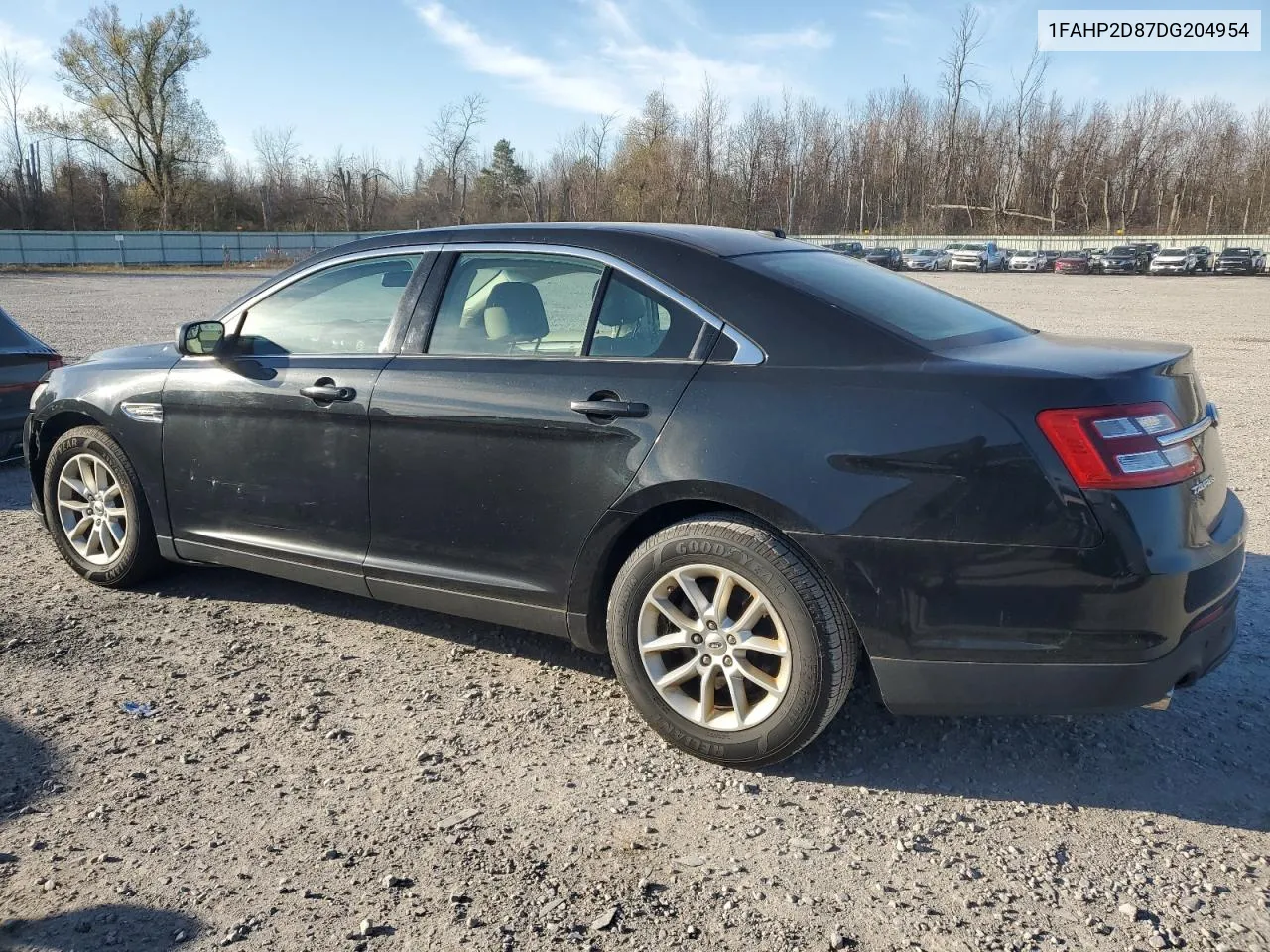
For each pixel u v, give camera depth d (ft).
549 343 11.14
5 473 23.15
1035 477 8.68
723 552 9.71
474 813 9.20
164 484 13.96
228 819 9.04
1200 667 9.21
